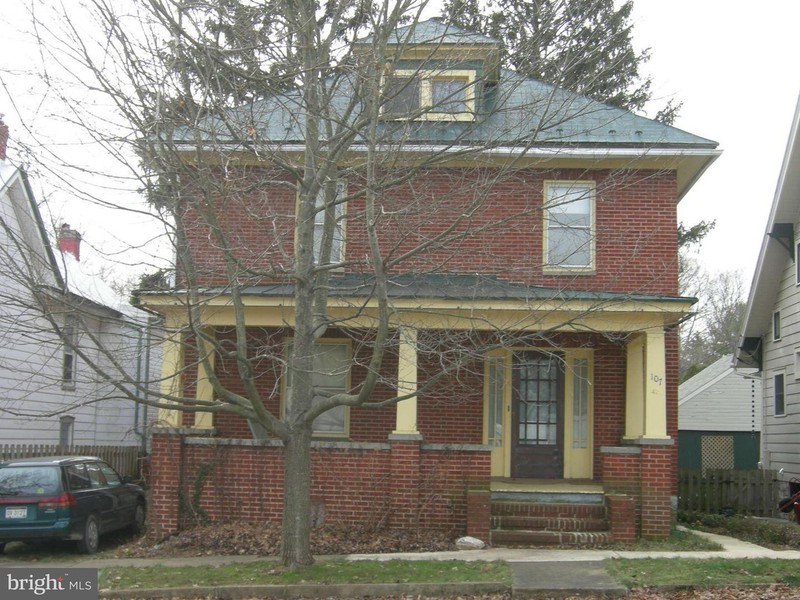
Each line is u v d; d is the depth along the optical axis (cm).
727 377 2788
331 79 1387
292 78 1091
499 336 1066
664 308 1291
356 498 1300
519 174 1507
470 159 1210
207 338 944
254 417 1021
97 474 1432
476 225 1448
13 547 1363
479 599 965
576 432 1519
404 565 1080
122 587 996
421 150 1227
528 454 1518
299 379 1050
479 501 1254
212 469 1320
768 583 986
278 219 1268
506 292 1330
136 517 1543
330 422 1530
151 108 962
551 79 1154
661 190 1513
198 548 1234
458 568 1064
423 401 1506
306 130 1052
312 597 973
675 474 1484
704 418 2767
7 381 1852
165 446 1319
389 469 1301
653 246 1498
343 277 1419
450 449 1295
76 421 2216
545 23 1092
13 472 1277
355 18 1145
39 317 957
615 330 1304
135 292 1234
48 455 1716
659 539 1279
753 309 2067
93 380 1062
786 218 1906
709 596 951
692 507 1686
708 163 1520
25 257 1038
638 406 1465
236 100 1029
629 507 1261
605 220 1508
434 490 1291
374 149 980
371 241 938
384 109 1273
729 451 2620
